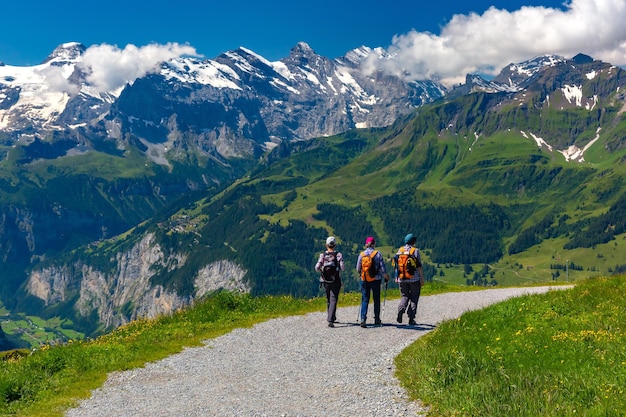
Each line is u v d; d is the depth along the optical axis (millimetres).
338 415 13594
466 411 12547
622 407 11477
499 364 15047
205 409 14562
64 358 19453
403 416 13203
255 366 18750
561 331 18062
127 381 17422
